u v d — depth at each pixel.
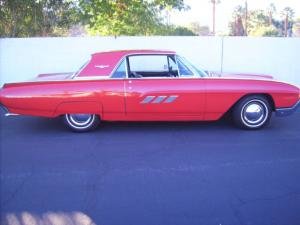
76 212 3.62
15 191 4.08
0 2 12.84
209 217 3.50
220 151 5.35
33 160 5.02
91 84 6.08
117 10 14.53
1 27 13.35
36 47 10.09
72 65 10.24
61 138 6.02
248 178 4.39
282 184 4.23
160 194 3.98
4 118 7.47
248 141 5.84
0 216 3.56
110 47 10.23
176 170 4.63
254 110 6.41
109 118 6.27
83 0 14.28
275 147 5.55
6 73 10.15
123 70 6.25
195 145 5.63
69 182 4.30
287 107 6.44
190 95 6.14
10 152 5.34
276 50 10.52
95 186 4.19
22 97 6.05
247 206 3.71
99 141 5.85
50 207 3.72
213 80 6.23
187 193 4.00
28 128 6.67
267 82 6.34
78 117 6.27
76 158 5.08
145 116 6.28
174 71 6.40
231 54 10.47
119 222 3.43
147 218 3.49
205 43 10.37
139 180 4.33
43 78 6.56
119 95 6.08
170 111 6.22
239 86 6.23
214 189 4.10
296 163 4.89
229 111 6.73
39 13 13.75
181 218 3.49
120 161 4.95
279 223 3.40
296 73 10.68
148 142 5.79
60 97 6.05
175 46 10.34
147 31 15.88
